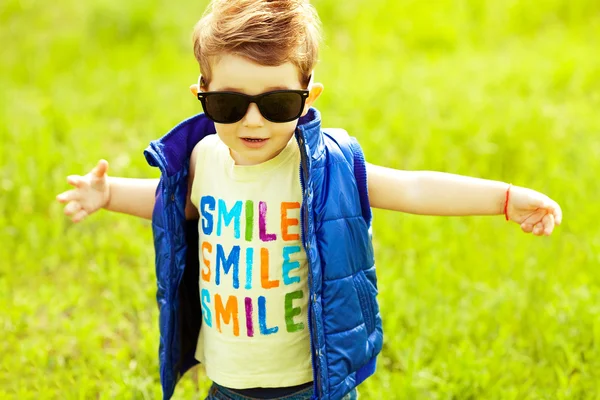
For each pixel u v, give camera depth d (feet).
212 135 8.13
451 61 23.93
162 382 8.44
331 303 7.50
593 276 13.03
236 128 7.25
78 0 29.30
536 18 27.20
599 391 10.44
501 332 11.69
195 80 22.84
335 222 7.45
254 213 7.59
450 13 27.48
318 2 27.48
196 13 27.81
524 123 18.39
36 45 25.94
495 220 15.03
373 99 20.27
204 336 8.29
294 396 7.94
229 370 7.88
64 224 15.23
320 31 7.68
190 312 8.68
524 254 13.76
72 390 10.81
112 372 11.03
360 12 27.30
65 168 16.71
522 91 21.03
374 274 8.02
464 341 11.29
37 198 15.80
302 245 7.61
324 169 7.48
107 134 19.31
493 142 17.74
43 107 20.29
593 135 18.19
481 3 28.02
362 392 10.74
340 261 7.48
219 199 7.77
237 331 7.78
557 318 11.76
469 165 17.29
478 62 23.44
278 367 7.82
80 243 14.53
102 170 8.50
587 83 21.67
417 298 12.59
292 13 7.10
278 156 7.63
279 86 7.09
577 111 19.63
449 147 17.54
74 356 11.76
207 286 7.91
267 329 7.72
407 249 14.19
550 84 21.35
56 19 28.14
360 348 7.76
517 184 16.34
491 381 10.73
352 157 7.70
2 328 12.12
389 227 14.69
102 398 10.50
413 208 7.94
